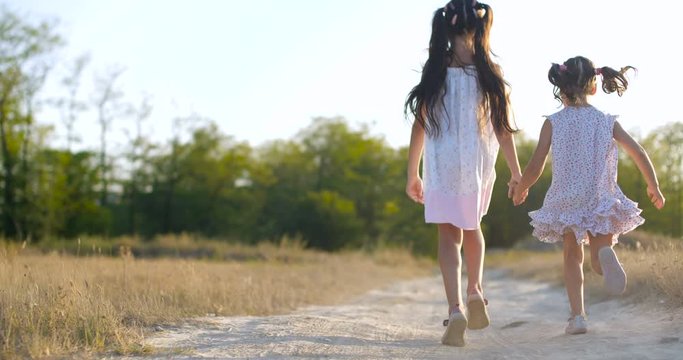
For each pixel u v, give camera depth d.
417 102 4.98
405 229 65.19
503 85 4.95
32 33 42.88
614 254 4.78
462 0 4.98
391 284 16.56
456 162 4.86
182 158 57.78
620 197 5.18
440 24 4.97
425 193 4.97
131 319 6.01
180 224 57.47
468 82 4.93
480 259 5.04
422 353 4.50
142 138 53.41
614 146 5.27
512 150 5.09
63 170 48.09
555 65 5.41
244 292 8.53
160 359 4.43
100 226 50.84
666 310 5.93
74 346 4.77
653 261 7.26
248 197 61.59
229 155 60.16
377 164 69.31
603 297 8.16
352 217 62.62
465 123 4.90
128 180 55.12
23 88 43.12
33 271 6.93
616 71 5.32
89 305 5.47
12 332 4.85
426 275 24.19
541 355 4.17
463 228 4.84
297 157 68.50
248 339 5.22
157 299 7.00
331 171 68.94
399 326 6.54
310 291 11.27
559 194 5.19
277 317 7.02
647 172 5.23
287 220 62.41
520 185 5.24
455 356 4.35
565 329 5.75
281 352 4.57
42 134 44.88
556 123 5.25
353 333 5.73
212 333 5.62
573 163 5.18
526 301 10.42
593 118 5.25
